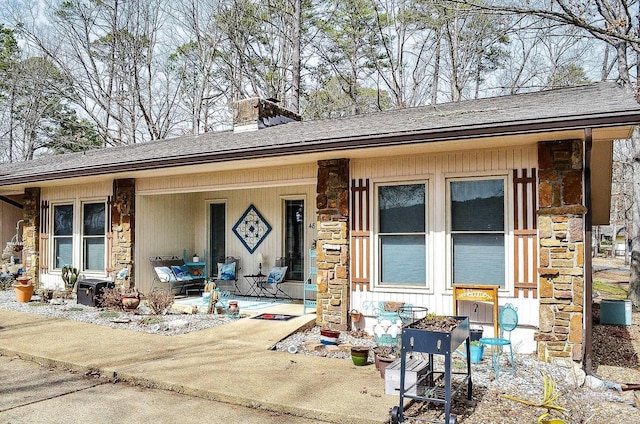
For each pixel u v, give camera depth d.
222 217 12.08
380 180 7.73
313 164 8.51
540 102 7.62
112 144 26.58
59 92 26.17
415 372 4.69
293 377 5.44
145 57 26.33
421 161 7.45
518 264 6.76
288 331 7.63
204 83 24.02
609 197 10.59
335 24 24.05
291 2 22.33
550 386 4.86
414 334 4.18
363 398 4.74
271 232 11.23
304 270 10.85
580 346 6.26
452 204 7.27
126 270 10.55
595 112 5.52
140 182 10.72
